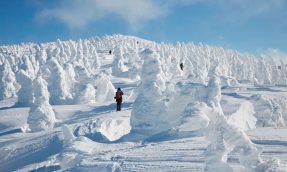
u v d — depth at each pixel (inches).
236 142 349.1
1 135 1122.7
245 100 1033.5
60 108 1358.3
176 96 765.9
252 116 971.9
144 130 757.9
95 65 3299.7
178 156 479.8
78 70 1680.6
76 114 1259.2
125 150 568.4
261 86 1576.0
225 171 339.9
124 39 7839.6
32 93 1625.2
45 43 7135.8
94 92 1590.8
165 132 662.5
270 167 336.8
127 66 2960.1
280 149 466.9
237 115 896.9
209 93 797.9
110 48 5733.3
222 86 1483.8
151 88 773.9
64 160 573.9
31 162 732.0
